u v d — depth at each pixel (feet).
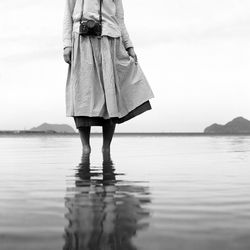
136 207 3.36
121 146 20.63
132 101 13.46
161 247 2.10
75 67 13.16
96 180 5.67
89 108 13.01
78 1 13.44
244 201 3.66
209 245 2.13
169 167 7.80
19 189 4.67
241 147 18.57
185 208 3.29
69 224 2.68
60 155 12.13
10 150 16.31
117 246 2.15
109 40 13.28
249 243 2.16
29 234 2.40
